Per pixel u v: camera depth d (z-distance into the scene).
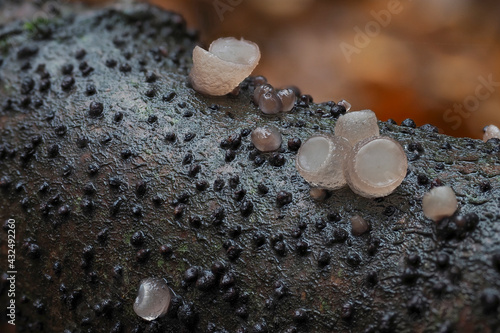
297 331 0.18
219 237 0.18
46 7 0.22
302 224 0.18
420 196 0.18
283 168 0.19
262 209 0.18
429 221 0.18
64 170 0.20
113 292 0.19
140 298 0.18
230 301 0.18
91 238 0.19
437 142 0.19
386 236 0.18
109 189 0.19
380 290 0.18
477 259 0.17
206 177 0.19
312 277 0.18
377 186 0.18
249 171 0.19
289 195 0.18
